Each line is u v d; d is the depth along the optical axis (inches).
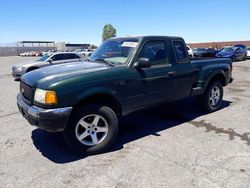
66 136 143.0
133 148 155.9
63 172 128.6
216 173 125.0
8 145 164.1
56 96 130.5
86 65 164.2
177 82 189.5
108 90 147.5
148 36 173.5
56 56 510.9
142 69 164.9
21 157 146.3
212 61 225.6
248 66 711.1
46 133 184.4
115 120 153.0
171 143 162.4
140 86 163.9
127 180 120.1
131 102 162.1
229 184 115.4
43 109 132.0
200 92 214.1
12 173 128.5
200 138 170.1
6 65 1011.9
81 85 137.4
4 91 370.9
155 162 137.1
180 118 215.9
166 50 182.7
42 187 116.0
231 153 146.6
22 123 210.5
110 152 151.3
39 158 144.7
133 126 197.2
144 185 115.7
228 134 176.9
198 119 212.7
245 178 120.2
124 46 172.1
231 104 262.2
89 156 146.6
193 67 202.5
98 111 146.8
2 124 208.7
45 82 134.8
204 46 2301.9
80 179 121.9
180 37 196.9
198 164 134.1
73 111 141.8
